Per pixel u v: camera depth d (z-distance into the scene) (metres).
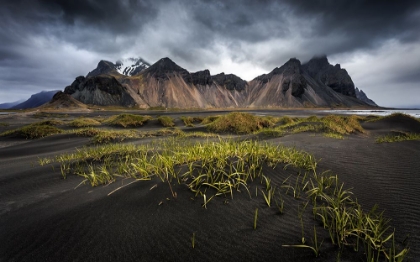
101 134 11.20
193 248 1.97
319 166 4.33
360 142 7.49
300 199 2.88
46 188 3.82
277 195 2.95
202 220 2.37
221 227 2.26
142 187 3.10
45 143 10.55
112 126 18.69
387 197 3.05
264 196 2.80
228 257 1.88
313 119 16.56
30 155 8.06
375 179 3.72
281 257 1.88
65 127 18.31
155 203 2.67
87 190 3.38
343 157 5.13
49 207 2.81
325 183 3.46
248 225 2.30
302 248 1.97
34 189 3.79
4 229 2.34
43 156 7.47
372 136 11.73
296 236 2.13
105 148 7.27
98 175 4.20
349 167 4.35
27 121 30.45
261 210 2.59
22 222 2.46
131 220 2.36
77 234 2.16
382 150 5.82
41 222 2.41
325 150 6.02
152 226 2.25
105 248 1.96
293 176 3.62
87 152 6.84
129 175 3.85
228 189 3.02
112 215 2.46
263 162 4.02
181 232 2.17
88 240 2.07
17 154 8.41
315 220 2.40
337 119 14.14
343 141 7.88
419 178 3.71
